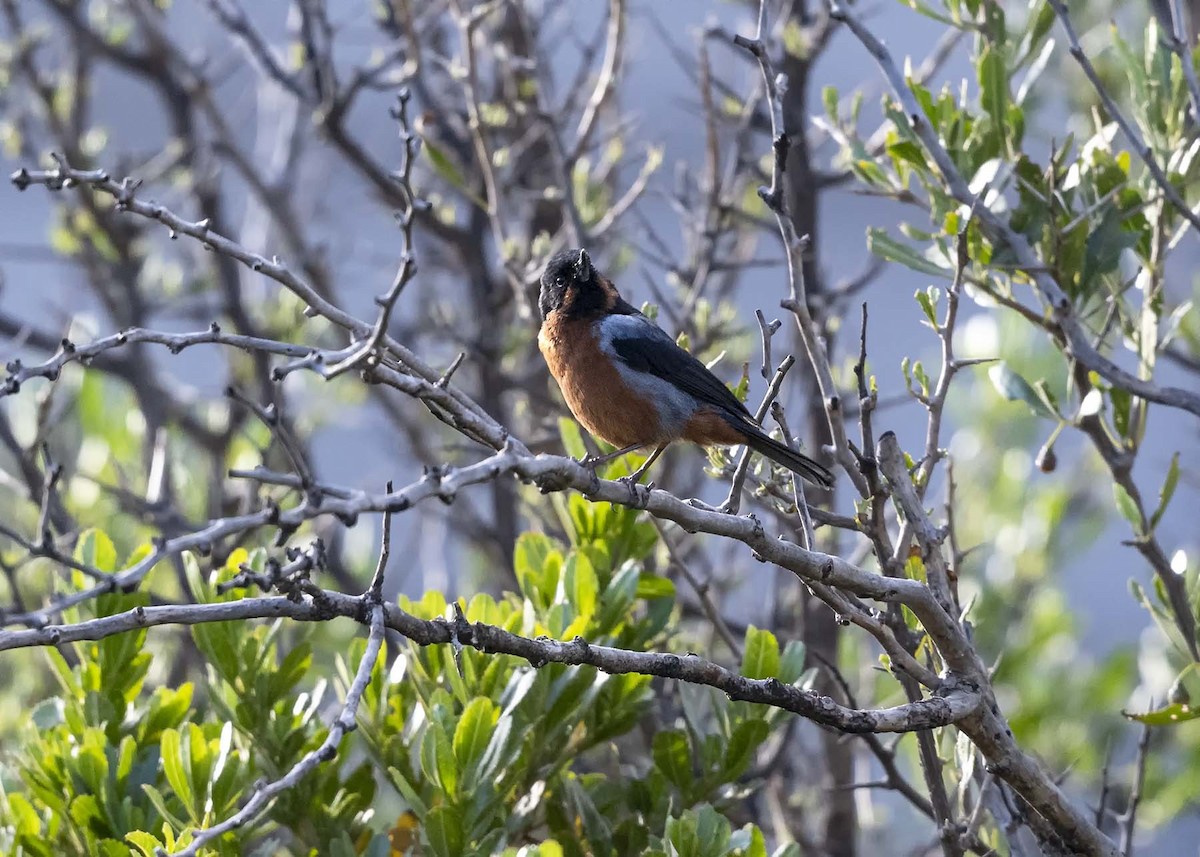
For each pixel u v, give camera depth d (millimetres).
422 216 14461
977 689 7008
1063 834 7262
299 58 15594
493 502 14539
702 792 8438
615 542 9195
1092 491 14555
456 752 7367
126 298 14812
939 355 15805
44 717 8281
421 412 16219
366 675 5359
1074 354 9000
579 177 13461
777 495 7988
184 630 12383
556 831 8195
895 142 9516
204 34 17891
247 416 15016
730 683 6391
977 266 9234
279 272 6609
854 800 11930
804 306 7660
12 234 23281
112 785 7512
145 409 14422
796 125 13086
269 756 7930
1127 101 12641
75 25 15242
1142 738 8766
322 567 5129
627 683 8477
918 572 8062
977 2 9883
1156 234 9414
